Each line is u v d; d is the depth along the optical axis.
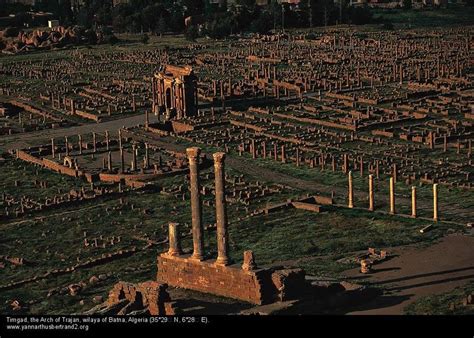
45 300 127.62
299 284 115.94
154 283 113.12
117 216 173.88
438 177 188.75
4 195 193.50
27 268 146.50
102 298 124.12
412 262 132.62
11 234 165.38
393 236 147.50
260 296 114.50
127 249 151.62
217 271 119.44
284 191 184.00
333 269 131.12
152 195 188.00
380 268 130.62
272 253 142.50
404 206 168.25
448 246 140.00
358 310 113.25
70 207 181.62
